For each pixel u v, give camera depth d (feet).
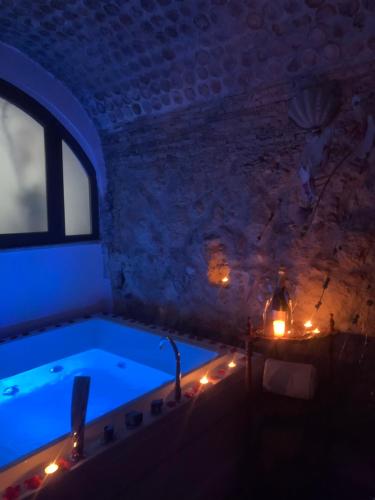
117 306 11.26
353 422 7.24
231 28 7.08
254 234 8.27
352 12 6.08
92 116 10.68
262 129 7.88
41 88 9.98
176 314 9.86
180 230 9.51
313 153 7.27
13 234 10.00
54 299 10.41
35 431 6.91
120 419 5.87
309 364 7.20
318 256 7.46
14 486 4.61
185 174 9.23
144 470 5.71
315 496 6.77
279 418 7.16
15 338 9.25
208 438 6.75
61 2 7.63
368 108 6.59
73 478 4.83
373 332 6.95
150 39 7.99
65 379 8.88
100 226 11.35
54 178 10.61
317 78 7.01
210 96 8.43
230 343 8.87
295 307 7.79
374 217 6.79
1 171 9.79
